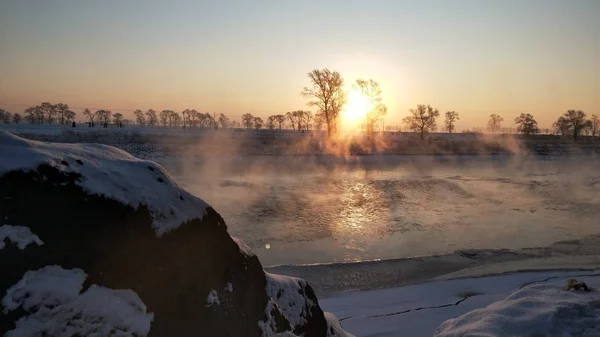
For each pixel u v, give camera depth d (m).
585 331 5.43
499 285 9.70
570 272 10.62
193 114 98.81
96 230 2.67
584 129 86.44
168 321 2.85
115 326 2.54
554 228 15.49
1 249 2.34
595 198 21.78
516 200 21.16
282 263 11.43
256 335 3.56
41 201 2.53
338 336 5.02
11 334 2.21
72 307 2.42
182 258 3.08
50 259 2.48
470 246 13.13
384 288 9.58
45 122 92.75
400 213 17.80
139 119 103.75
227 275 3.44
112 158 3.14
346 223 15.87
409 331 7.37
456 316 8.01
